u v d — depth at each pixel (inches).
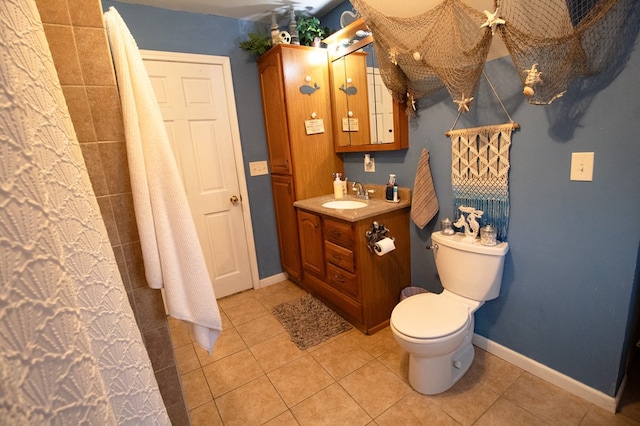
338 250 83.6
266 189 112.3
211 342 48.7
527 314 63.1
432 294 68.4
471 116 64.6
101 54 38.8
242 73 101.2
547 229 56.7
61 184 16.7
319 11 98.7
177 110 93.3
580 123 49.4
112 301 21.0
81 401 14.2
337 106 98.8
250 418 59.1
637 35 42.0
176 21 88.9
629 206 46.6
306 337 82.7
